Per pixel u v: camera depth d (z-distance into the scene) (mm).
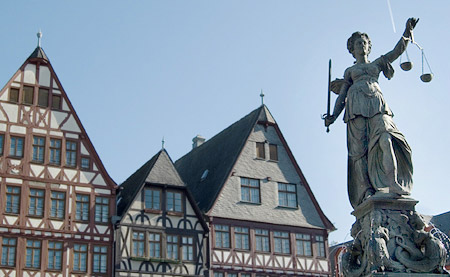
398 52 9727
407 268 8648
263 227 34719
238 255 33469
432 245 8742
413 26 9734
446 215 44500
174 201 32906
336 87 10281
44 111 31578
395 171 9227
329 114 10023
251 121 37375
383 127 9422
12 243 29266
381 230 8836
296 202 36375
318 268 35281
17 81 31469
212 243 33094
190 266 32031
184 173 41688
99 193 31469
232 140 38000
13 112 30953
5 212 29500
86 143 32000
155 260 31156
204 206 34688
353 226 9492
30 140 30922
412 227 9016
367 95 9672
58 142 31469
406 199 9094
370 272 8625
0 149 30281
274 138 37312
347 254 9352
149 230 31719
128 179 36719
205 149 41094
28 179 30344
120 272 30406
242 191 35156
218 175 36250
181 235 32375
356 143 9695
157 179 32656
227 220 33906
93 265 30266
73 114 32125
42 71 32094
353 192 9828
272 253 34406
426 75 9766
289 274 34375
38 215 30031
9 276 28688
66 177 31062
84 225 30688
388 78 9945
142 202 32094
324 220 36531
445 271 8703
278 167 36719
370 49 10258
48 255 29703
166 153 34031
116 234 30953
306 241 35625
